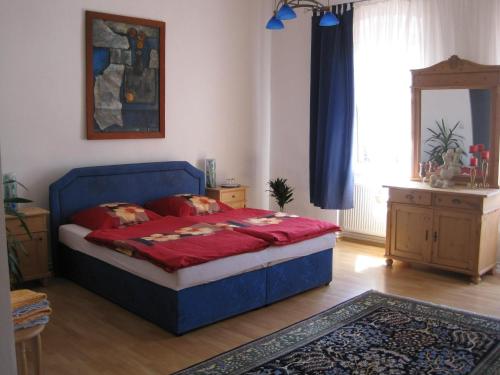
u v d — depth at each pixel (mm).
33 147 4418
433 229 4578
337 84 5438
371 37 5305
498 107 4508
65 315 3650
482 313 3717
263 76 6254
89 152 4781
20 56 4266
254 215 4797
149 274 3414
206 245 3609
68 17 4508
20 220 3729
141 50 5020
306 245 4055
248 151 6207
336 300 3994
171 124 5383
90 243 4043
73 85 4605
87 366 2902
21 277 3975
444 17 4762
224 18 5746
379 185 5453
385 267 4867
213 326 3480
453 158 4707
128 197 4949
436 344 3184
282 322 3557
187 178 5430
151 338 3277
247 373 2818
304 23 5891
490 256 4559
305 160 6078
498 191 4445
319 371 2842
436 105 4844
